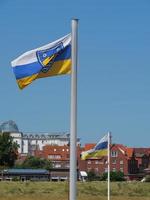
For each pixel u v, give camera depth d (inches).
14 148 7790.4
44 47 773.9
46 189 3996.1
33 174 7386.8
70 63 778.8
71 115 751.7
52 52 775.7
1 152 7642.7
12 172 7322.8
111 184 4439.0
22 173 7347.4
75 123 748.6
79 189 4052.7
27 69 770.2
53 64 778.2
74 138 745.6
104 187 4239.7
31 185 4175.7
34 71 772.0
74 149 744.3
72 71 761.6
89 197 3639.3
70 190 740.0
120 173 7057.1
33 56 772.6
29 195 3690.9
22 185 4158.5
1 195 3609.7
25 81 772.0
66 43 780.0
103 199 3508.9
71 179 741.3
